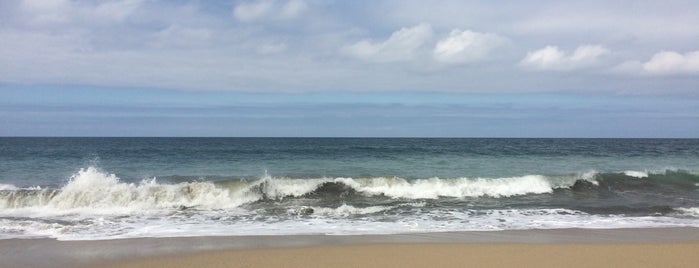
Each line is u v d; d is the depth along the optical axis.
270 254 6.79
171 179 16.17
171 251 6.99
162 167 20.34
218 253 6.87
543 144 45.53
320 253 6.86
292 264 6.25
